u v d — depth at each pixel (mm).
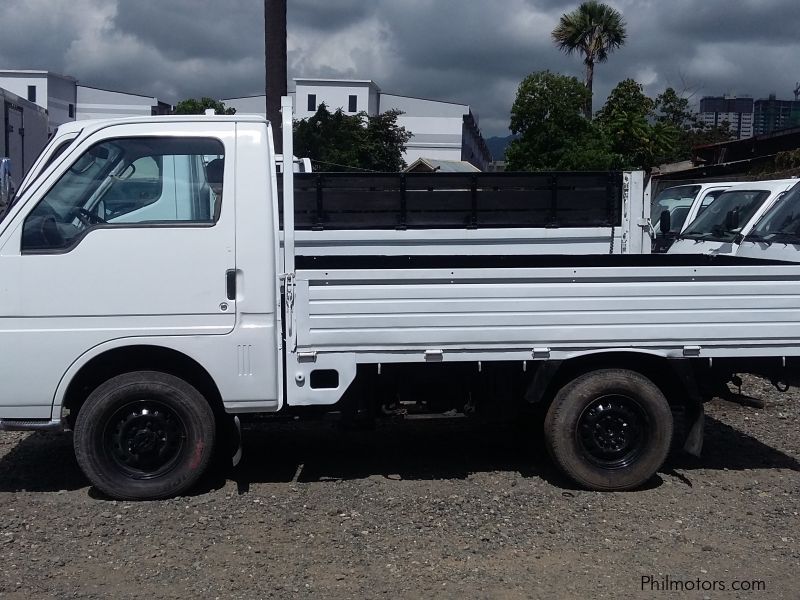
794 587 4691
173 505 5719
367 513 5641
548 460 6816
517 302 5738
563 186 9516
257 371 5629
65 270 5488
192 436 5727
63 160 5613
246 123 5730
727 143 28219
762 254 9195
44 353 5488
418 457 6891
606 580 4742
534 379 5879
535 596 4543
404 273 5641
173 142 5695
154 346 5617
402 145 42656
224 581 4672
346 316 5637
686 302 5863
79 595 4504
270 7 12352
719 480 6430
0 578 4676
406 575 4762
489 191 9492
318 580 4695
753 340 5926
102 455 5691
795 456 7059
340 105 69562
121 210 5645
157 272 5547
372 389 6012
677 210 14039
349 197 9406
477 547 5141
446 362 5867
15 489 6059
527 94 26828
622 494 6082
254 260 5609
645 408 5984
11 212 5520
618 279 5801
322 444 7230
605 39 37562
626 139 30062
